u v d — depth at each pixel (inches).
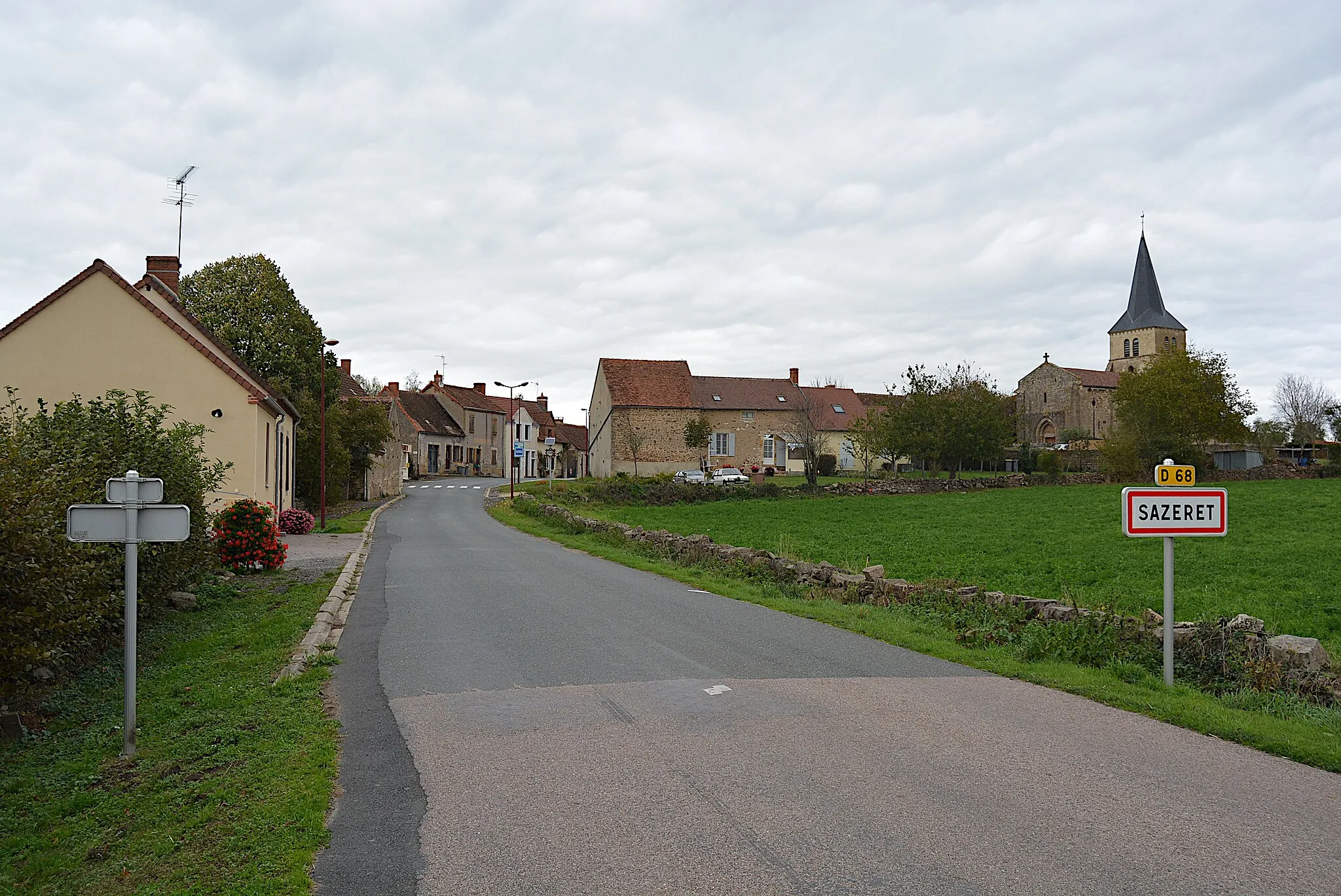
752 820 194.2
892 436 1973.4
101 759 261.9
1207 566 697.6
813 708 287.4
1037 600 433.7
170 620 470.9
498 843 185.0
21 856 202.1
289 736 263.9
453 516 1440.7
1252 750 241.4
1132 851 176.9
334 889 166.4
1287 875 166.1
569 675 338.0
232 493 908.6
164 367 906.7
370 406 1839.3
